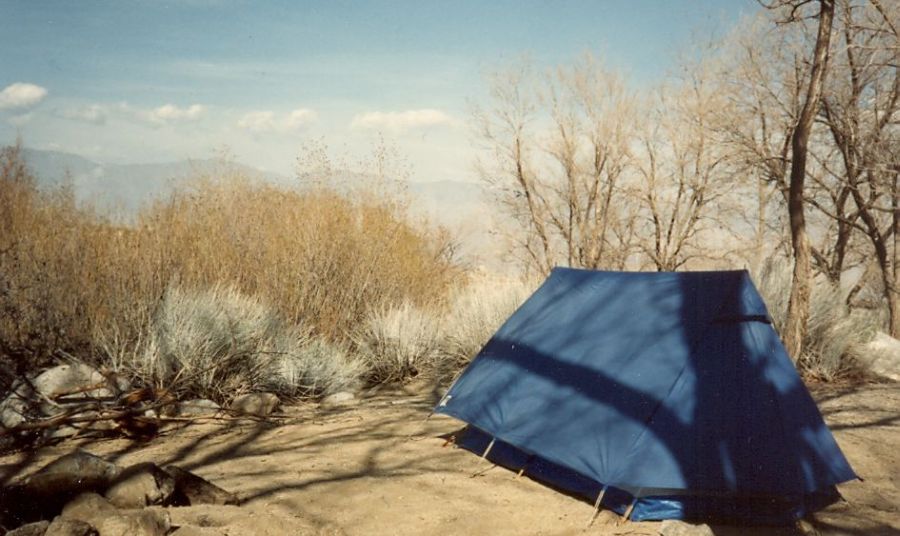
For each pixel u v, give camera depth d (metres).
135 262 9.79
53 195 10.57
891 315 17.61
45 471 4.78
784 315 10.88
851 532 5.06
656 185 20.17
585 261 20.64
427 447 6.80
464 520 5.05
